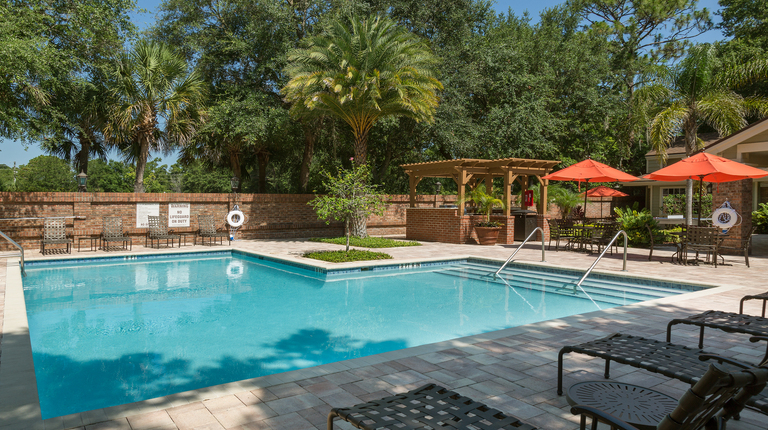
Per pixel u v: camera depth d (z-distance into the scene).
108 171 51.06
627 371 3.92
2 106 13.12
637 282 9.16
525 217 17.25
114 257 12.70
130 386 4.24
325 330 6.17
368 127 17.11
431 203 22.59
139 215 15.78
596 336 4.91
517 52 24.97
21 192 13.83
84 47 15.50
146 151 17.09
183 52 20.97
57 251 13.41
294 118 17.80
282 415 3.03
